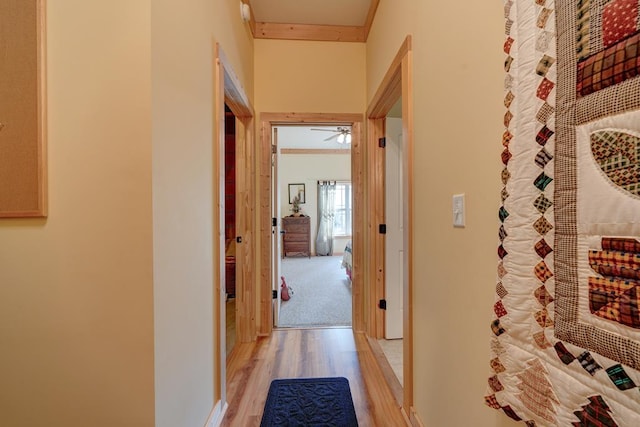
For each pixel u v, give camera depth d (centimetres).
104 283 100
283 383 192
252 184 263
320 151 728
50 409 102
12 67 99
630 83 48
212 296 155
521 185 71
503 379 78
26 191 100
